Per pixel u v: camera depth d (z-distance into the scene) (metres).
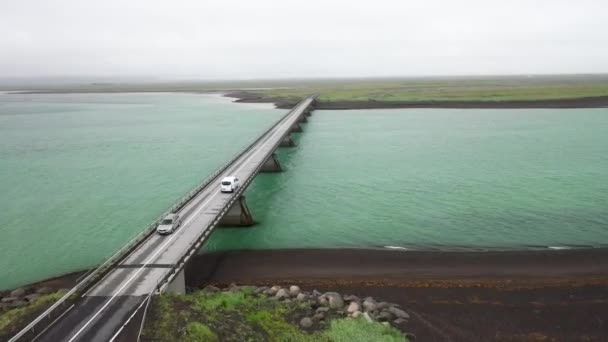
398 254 36.09
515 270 32.81
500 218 44.12
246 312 25.00
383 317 26.25
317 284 31.44
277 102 198.12
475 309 27.70
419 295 29.53
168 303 23.86
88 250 39.75
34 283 33.41
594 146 81.06
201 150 87.19
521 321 26.38
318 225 43.66
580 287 30.14
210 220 36.56
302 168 68.88
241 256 36.62
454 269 33.19
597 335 25.02
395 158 74.69
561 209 46.28
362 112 151.25
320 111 157.50
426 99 174.38
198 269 34.41
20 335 20.48
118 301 24.02
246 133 109.69
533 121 117.75
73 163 75.44
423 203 49.69
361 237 40.28
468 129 106.38
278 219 45.66
